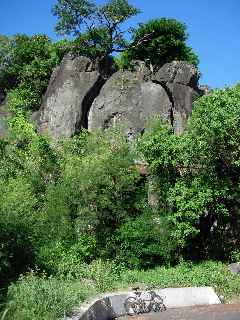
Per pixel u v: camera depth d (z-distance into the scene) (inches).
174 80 1293.1
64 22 1333.7
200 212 781.3
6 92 1411.2
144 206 820.6
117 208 800.9
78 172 801.6
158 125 848.9
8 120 1315.2
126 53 1364.4
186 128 848.9
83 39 1334.9
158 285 671.1
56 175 876.0
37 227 672.4
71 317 500.7
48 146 922.7
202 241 837.2
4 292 521.0
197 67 1374.3
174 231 786.2
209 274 705.0
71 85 1283.2
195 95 1300.4
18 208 639.8
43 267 652.7
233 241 836.0
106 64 1352.1
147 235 783.1
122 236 782.5
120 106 1273.4
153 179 832.3
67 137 1238.3
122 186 805.2
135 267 773.9
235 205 824.9
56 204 790.5
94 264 723.4
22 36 1466.5
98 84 1310.3
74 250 761.0
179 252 804.0
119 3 1327.5
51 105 1282.0
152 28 1364.4
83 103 1279.5
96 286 636.7
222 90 805.2
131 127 1251.2
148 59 1364.4
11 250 601.9
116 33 1350.9
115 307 594.6
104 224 801.6
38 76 1376.7
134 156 836.0
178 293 638.5
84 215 788.6
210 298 642.2
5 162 904.9
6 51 1438.2
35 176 861.2
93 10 1326.3
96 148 870.4
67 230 779.4
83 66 1300.4
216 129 772.0
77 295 563.8
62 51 1392.7
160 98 1280.8
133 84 1296.8
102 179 792.3
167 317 585.9
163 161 814.5
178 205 787.4
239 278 705.0
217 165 807.7
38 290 521.0
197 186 789.9
